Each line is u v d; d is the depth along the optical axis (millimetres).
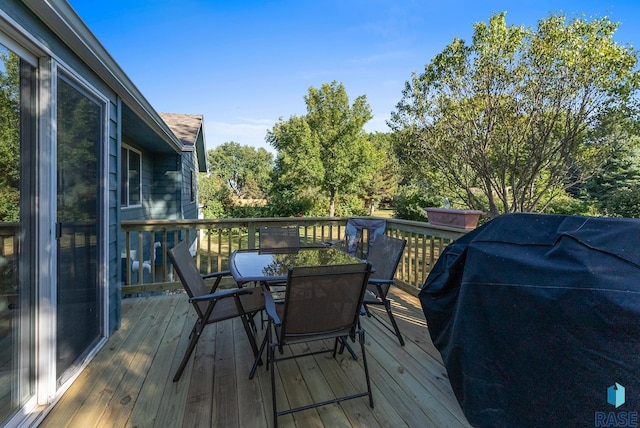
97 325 2553
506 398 1569
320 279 1795
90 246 2414
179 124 8352
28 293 1744
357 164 13312
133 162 5898
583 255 1440
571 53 6230
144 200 6566
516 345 1554
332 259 2889
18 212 1686
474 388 1695
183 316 3236
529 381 1496
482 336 1694
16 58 1657
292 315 1788
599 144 6738
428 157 8359
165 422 1719
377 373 2221
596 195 9703
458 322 1822
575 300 1382
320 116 13273
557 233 1624
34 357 1787
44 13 1713
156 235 7238
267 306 2033
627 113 6352
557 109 6469
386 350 2555
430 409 1849
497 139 7113
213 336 2789
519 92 6785
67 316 2082
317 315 1855
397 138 9047
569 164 7094
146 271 6523
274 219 4289
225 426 1697
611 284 1315
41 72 1832
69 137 2100
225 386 2051
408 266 4133
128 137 5352
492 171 7461
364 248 4871
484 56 6906
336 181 13109
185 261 2395
